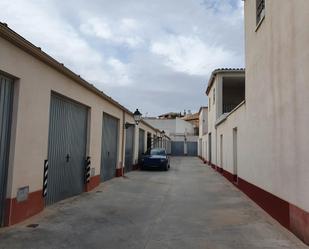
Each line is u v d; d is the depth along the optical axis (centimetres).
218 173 2192
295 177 664
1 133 670
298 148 646
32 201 784
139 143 2530
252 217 843
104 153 1523
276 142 798
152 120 6141
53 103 938
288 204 709
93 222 762
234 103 2659
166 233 683
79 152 1170
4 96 680
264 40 908
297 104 652
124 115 1867
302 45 624
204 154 3738
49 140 915
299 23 640
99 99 1360
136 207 966
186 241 626
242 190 1299
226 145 1838
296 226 656
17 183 712
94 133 1295
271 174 844
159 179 1770
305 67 609
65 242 603
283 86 742
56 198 975
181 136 5678
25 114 740
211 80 2598
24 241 596
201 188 1425
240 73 2339
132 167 2269
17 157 709
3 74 671
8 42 665
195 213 894
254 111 1048
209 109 3019
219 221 798
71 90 1027
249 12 1113
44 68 835
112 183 1498
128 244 603
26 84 742
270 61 848
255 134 1038
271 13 834
